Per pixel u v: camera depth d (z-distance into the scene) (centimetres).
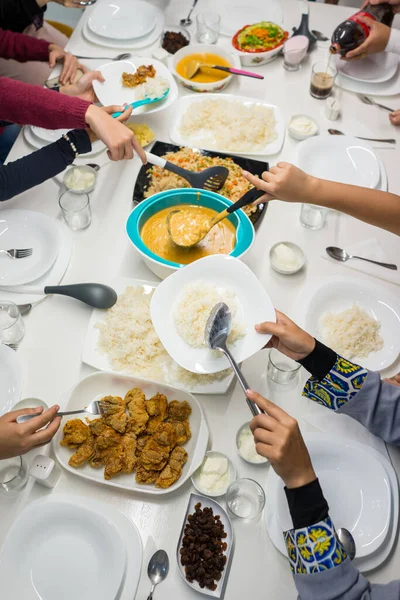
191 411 135
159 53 213
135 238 151
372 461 125
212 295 135
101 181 183
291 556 112
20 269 161
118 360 143
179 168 168
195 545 116
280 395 141
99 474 128
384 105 205
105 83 198
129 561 116
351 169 185
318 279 160
